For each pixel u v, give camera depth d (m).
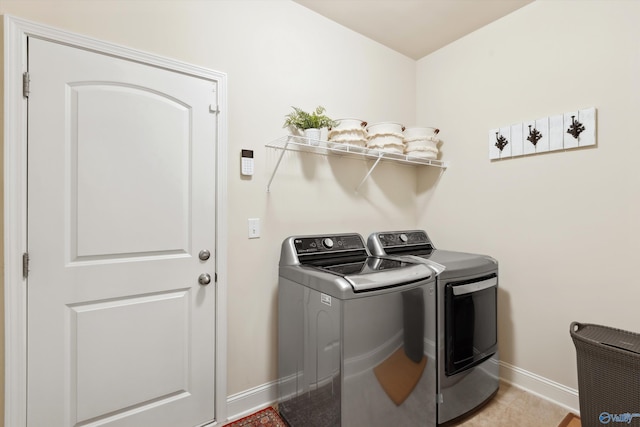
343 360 1.30
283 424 1.69
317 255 1.83
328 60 2.19
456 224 2.44
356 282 1.34
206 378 1.67
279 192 1.94
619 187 1.64
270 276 1.90
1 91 1.20
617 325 1.64
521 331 2.04
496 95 2.19
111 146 1.42
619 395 1.38
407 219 2.67
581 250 1.78
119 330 1.44
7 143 1.21
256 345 1.84
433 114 2.62
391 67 2.58
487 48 2.25
